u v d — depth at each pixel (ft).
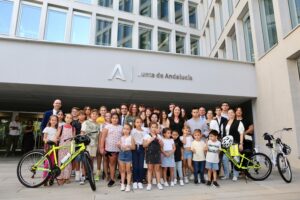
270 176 20.71
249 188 16.55
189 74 32.22
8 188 16.06
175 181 18.07
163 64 31.65
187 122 20.47
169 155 17.28
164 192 15.46
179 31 62.39
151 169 16.47
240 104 37.91
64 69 28.89
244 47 39.29
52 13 48.88
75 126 19.34
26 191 15.34
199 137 18.57
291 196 14.47
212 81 32.68
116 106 41.52
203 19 64.44
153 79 30.99
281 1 28.27
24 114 50.08
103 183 17.78
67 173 17.30
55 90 30.86
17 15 45.47
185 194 14.99
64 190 15.65
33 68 28.19
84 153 16.03
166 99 35.65
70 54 29.35
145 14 58.75
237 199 13.97
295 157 25.11
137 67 30.83
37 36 46.62
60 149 16.89
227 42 45.62
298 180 19.03
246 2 36.35
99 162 19.15
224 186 17.16
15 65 27.86
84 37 50.85
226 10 47.21
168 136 17.61
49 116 18.49
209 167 17.58
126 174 16.89
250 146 20.43
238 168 18.93
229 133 20.03
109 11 53.88
